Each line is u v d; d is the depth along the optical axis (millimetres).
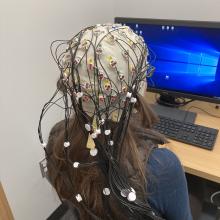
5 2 1051
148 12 1629
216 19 1470
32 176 1427
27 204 1458
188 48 1217
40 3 1195
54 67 1352
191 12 1511
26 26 1160
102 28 586
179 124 1206
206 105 1414
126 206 607
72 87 572
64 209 1677
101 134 575
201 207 1103
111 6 1694
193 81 1271
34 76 1265
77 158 633
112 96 561
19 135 1279
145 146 643
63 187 716
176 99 1423
